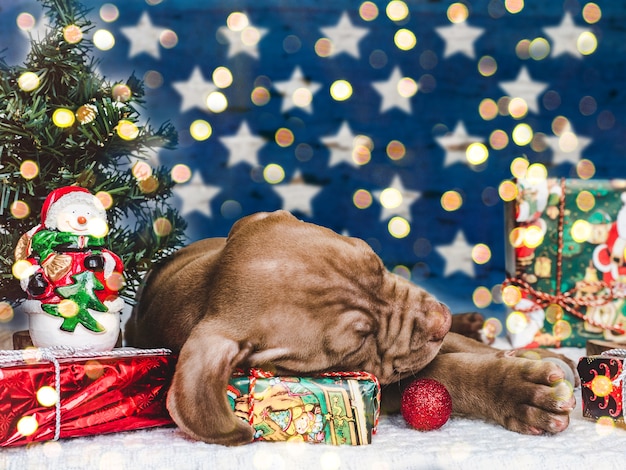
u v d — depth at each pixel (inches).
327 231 31.5
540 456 27.1
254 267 29.7
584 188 42.3
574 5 61.6
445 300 59.9
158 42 57.6
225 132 58.6
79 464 26.7
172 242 37.5
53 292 30.6
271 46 59.1
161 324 31.9
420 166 60.8
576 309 42.6
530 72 61.5
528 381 29.6
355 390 28.4
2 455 27.2
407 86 59.9
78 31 36.2
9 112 34.3
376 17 60.0
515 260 42.8
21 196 35.7
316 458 27.0
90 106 35.7
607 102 62.1
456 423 31.2
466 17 60.7
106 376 29.0
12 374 27.5
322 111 59.7
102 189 35.5
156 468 26.5
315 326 28.8
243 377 28.8
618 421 30.0
